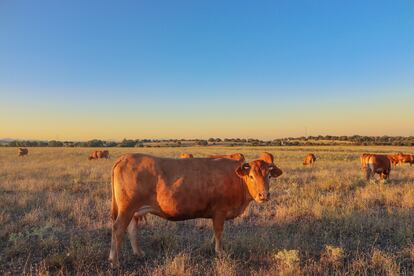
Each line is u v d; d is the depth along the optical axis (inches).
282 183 571.5
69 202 401.7
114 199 235.5
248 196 251.1
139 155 241.1
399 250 253.0
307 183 581.3
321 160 1373.0
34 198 437.1
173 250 249.3
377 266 222.4
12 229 299.4
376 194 443.5
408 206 384.8
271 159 633.6
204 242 268.5
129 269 224.1
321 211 347.6
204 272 213.2
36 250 254.2
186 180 234.2
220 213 244.2
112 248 228.4
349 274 213.0
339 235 290.0
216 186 238.7
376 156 624.7
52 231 296.2
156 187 231.8
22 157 1541.6
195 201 235.9
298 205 378.6
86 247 243.4
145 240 280.5
